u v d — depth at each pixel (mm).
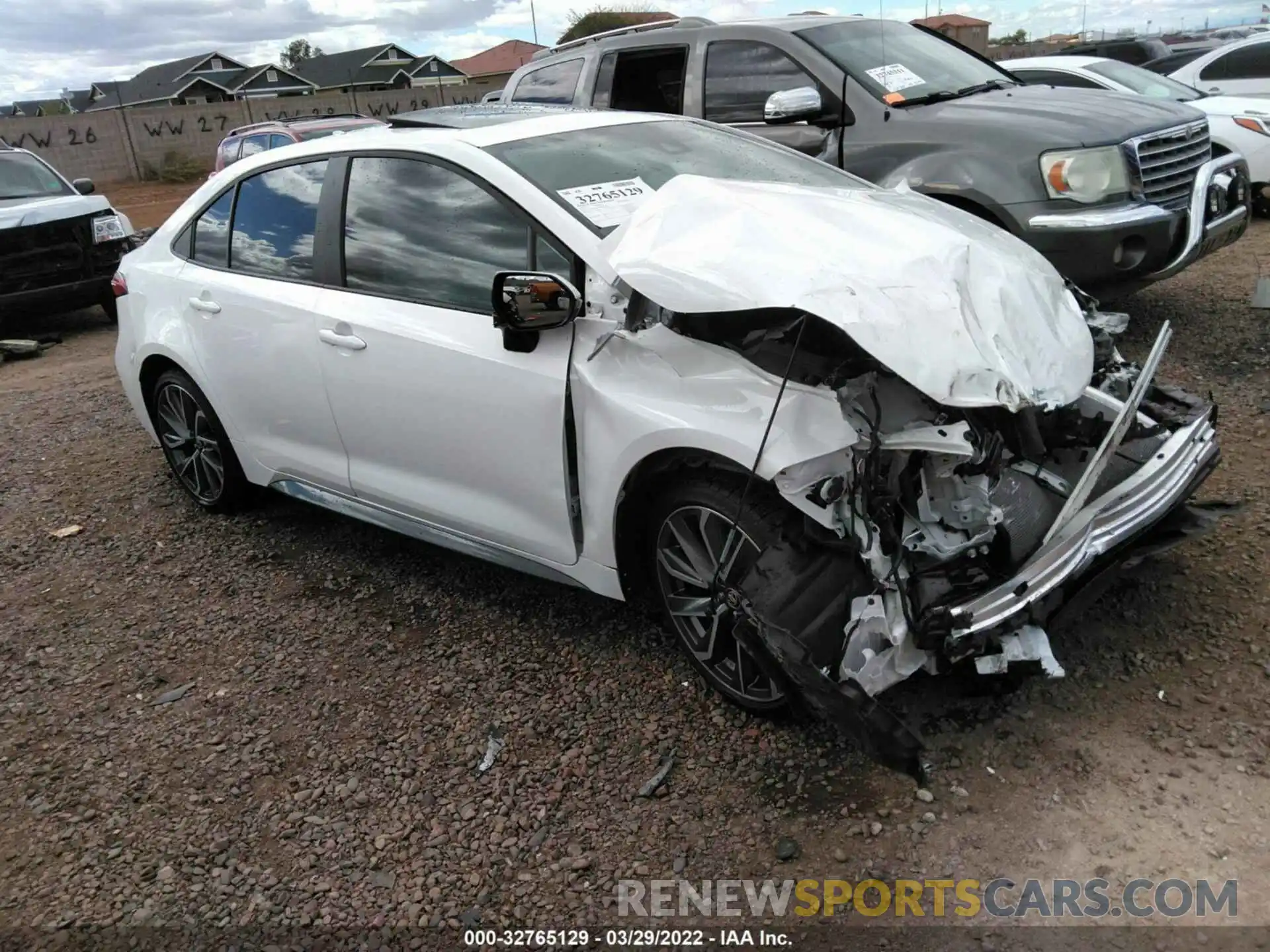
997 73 6773
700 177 3191
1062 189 5195
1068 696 2934
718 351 2773
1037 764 2699
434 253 3492
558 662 3436
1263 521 3732
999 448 2639
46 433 6516
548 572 3426
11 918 2584
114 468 5773
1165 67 12695
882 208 3127
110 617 4066
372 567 4293
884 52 6227
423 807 2838
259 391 4195
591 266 3012
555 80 7668
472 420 3342
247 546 4613
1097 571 2840
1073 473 3059
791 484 2539
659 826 2676
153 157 32406
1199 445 3164
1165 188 5516
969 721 2871
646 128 3932
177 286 4551
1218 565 3488
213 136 33219
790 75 6188
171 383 4766
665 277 2686
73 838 2850
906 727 2391
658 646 3457
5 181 10156
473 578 4098
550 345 3102
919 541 2549
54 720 3410
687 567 3047
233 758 3127
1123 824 2486
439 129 3768
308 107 34688
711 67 6582
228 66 68812
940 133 5555
